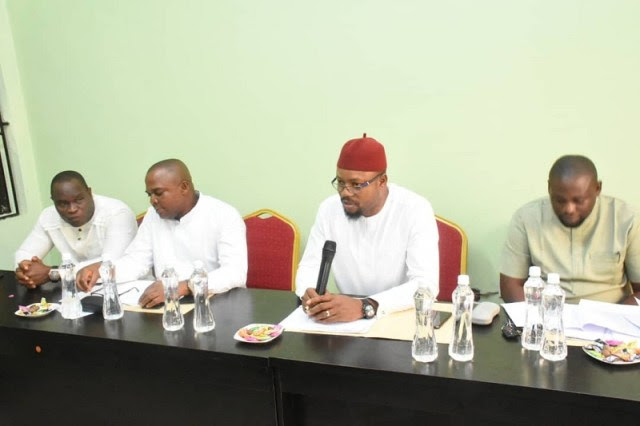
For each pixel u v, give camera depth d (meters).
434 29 2.35
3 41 3.16
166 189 2.09
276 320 1.60
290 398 1.39
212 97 2.83
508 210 2.39
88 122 3.16
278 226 2.60
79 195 2.37
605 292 1.87
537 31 2.21
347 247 1.92
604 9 2.11
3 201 3.19
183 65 2.86
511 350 1.29
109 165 3.17
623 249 1.82
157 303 1.77
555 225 1.88
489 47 2.29
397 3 2.39
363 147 1.68
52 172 3.33
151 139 3.03
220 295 1.90
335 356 1.30
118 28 2.96
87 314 1.74
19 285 2.19
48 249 2.63
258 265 2.61
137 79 2.98
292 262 2.56
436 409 1.19
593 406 1.05
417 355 1.25
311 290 1.59
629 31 2.09
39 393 1.74
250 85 2.74
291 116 2.69
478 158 2.39
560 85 2.22
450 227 2.33
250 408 1.41
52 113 3.24
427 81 2.41
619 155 2.19
